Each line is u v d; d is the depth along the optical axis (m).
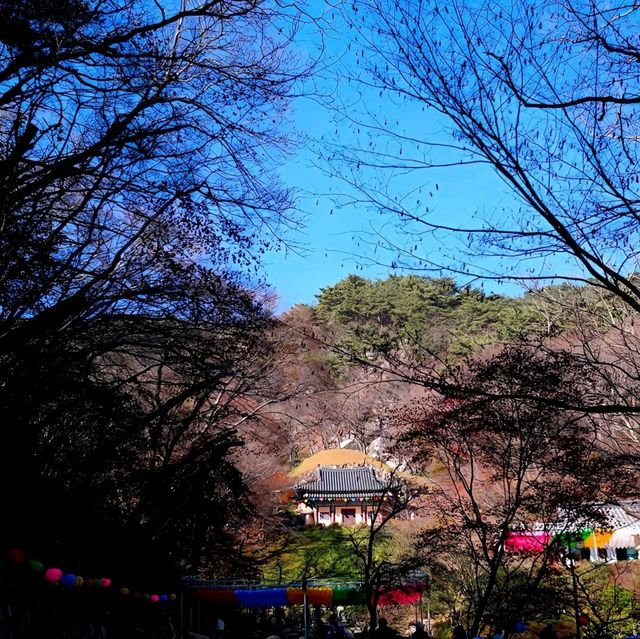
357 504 37.56
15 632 4.70
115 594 7.48
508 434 10.77
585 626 14.52
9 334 6.59
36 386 6.89
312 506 37.94
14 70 7.74
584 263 7.25
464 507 14.12
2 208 6.99
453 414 10.20
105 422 8.48
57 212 9.66
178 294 9.19
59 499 6.63
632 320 11.08
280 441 20.81
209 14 8.82
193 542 10.64
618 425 11.86
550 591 12.35
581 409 7.95
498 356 10.70
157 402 10.88
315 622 18.75
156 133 8.66
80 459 8.09
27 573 5.05
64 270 8.15
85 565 6.48
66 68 8.08
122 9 8.41
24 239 7.22
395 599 16.27
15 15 7.66
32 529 5.35
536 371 10.04
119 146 8.38
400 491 16.20
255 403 19.81
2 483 5.39
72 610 5.91
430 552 13.23
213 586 17.05
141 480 9.28
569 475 11.87
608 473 11.12
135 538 8.53
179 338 9.94
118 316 8.94
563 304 10.99
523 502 12.48
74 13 7.87
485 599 12.21
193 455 9.79
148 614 9.13
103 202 8.41
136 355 9.98
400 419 13.95
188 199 8.95
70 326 8.02
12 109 8.09
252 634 17.94
